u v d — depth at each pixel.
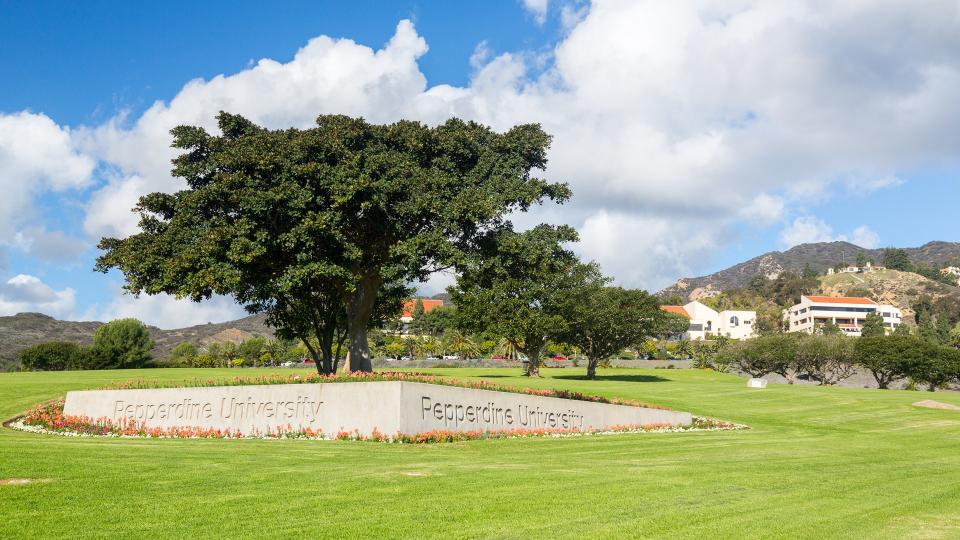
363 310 29.17
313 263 24.19
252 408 21.44
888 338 76.25
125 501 9.18
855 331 176.62
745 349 84.00
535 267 28.09
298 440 19.14
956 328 170.00
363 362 29.06
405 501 9.58
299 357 92.81
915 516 9.58
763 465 14.72
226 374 45.81
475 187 27.11
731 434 24.36
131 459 12.87
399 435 18.52
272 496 9.74
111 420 23.95
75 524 7.98
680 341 120.75
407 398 19.05
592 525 8.49
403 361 81.88
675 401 37.44
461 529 8.16
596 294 60.41
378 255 28.23
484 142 28.61
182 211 25.45
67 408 25.16
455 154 28.02
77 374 45.50
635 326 60.66
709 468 13.95
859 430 27.67
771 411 34.84
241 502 9.31
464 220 26.28
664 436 22.97
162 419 22.95
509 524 8.45
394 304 33.97
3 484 9.89
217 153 26.30
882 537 8.30
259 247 23.59
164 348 123.75
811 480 12.55
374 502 9.48
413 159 27.23
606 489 10.89
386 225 26.23
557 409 24.14
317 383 20.45
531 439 21.00
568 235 28.23
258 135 25.62
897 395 42.31
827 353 79.50
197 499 9.43
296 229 23.66
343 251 25.17
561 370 81.88
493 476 11.94
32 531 7.64
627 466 14.06
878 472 13.98
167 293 25.88
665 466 14.20
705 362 96.00
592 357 62.53
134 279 25.44
